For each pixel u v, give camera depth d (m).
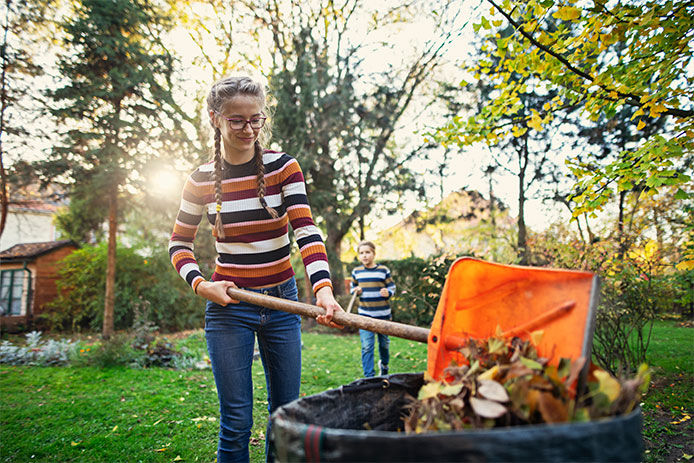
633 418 0.81
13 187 9.26
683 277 4.19
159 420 3.53
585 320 1.02
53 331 10.82
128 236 14.48
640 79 2.65
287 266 1.91
